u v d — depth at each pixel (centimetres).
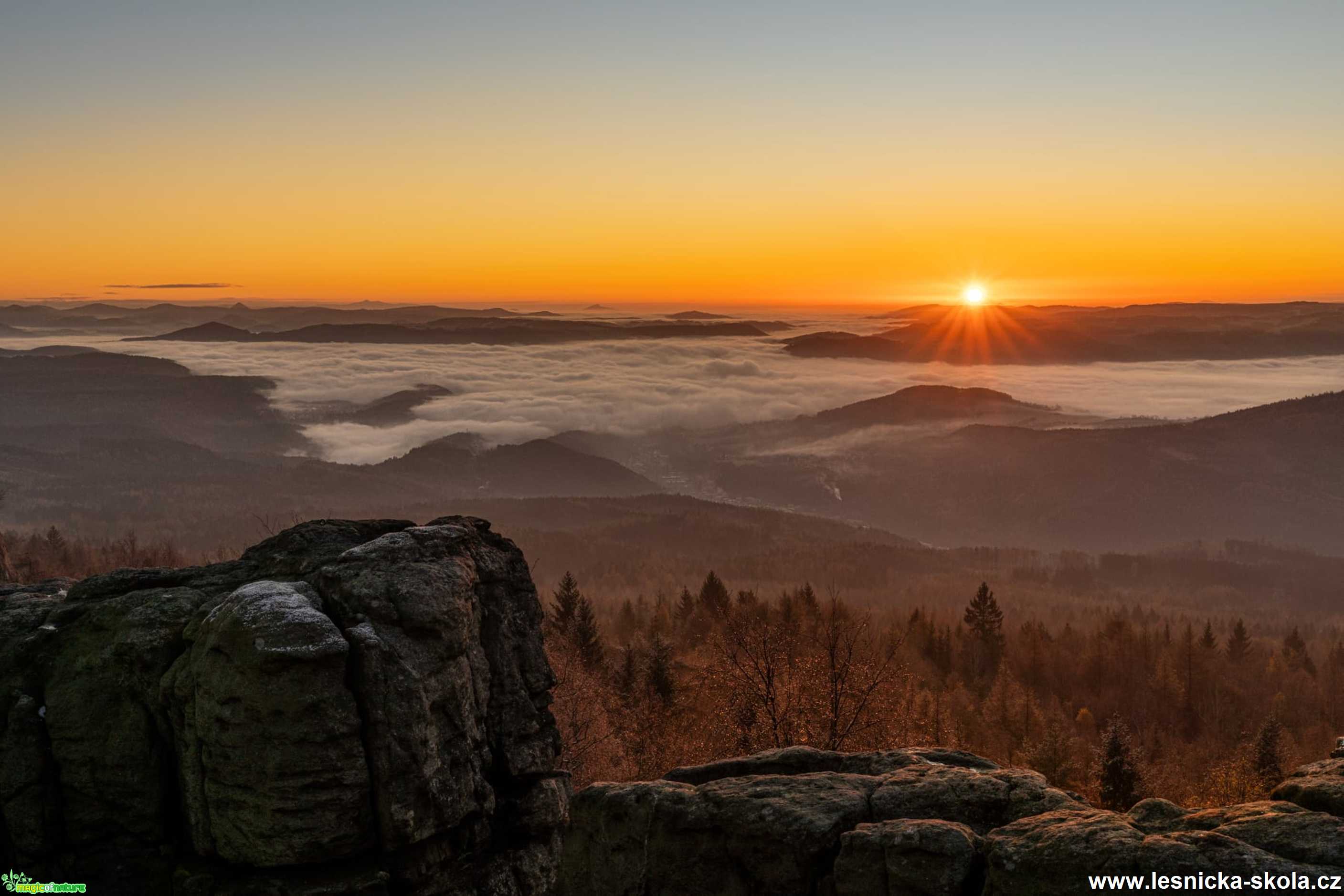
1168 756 8838
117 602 2139
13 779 1941
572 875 1702
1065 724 8850
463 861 1975
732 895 1505
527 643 2305
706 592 12962
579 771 4050
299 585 2064
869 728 3903
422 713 1886
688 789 1645
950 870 1334
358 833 1823
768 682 4003
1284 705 10938
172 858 1922
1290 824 1259
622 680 7525
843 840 1425
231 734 1805
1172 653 12462
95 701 1981
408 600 1970
